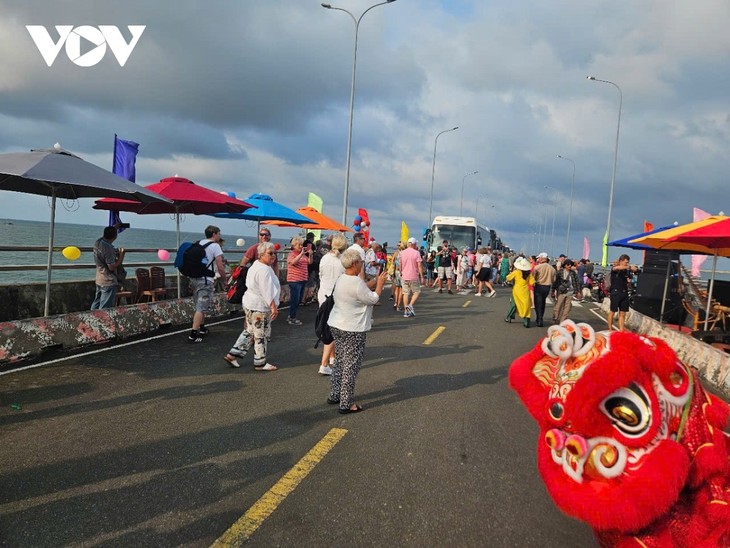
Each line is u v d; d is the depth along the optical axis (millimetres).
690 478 1885
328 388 5977
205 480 3584
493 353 8539
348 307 5105
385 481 3662
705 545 1854
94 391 5523
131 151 11883
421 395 5863
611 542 2059
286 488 3490
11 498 3273
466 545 2906
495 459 4145
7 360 6508
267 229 9758
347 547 2840
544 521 3203
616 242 12805
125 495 3348
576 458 1977
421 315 13250
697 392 1972
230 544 2830
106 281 8531
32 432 4367
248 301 6602
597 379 1866
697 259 18453
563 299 12414
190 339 8234
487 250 20266
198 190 10602
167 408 5074
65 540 2836
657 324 11102
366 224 23281
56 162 6773
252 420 4824
